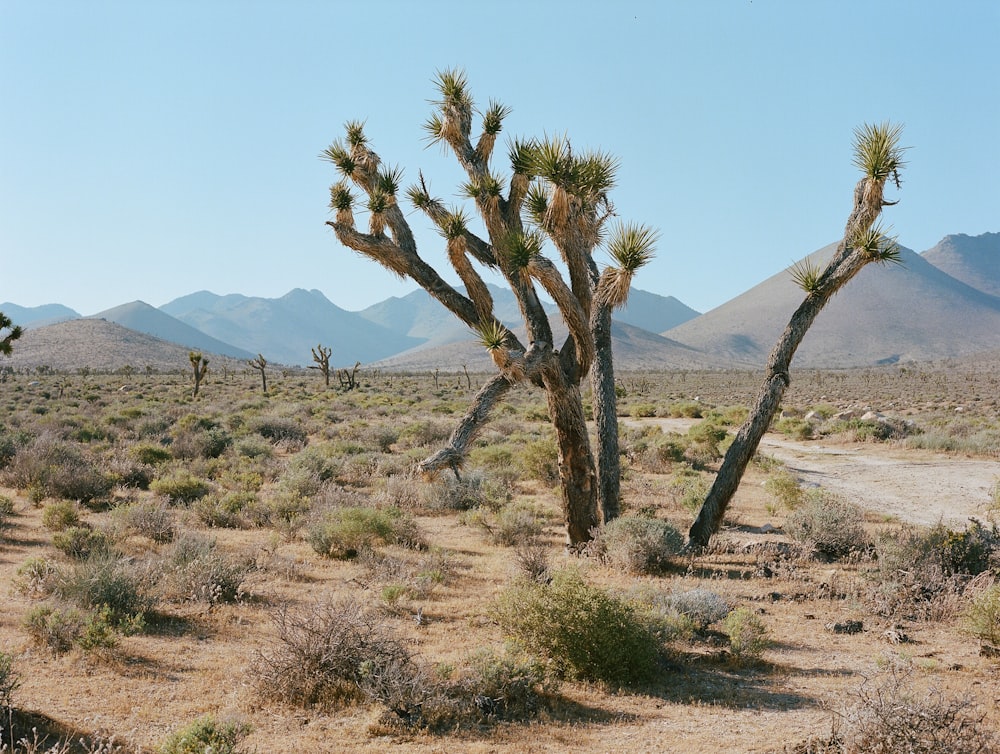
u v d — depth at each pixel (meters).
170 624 9.31
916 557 11.45
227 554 12.12
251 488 18.88
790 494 18.08
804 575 12.10
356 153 12.33
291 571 11.67
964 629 9.32
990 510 17.61
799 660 8.54
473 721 6.75
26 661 7.81
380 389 75.94
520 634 8.42
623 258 10.97
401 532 14.24
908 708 5.73
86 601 9.38
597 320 14.28
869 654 8.71
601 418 14.10
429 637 8.94
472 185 11.45
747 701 7.29
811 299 13.04
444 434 29.92
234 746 5.71
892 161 12.17
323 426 36.50
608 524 13.15
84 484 17.08
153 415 37.22
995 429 35.62
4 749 5.68
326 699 7.11
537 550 12.16
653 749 6.14
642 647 7.85
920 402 67.00
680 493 19.34
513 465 23.06
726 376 153.38
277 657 7.39
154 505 14.70
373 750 6.08
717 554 13.45
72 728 6.29
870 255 12.16
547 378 12.12
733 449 13.34
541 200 11.43
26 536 13.59
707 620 9.61
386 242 11.68
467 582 11.52
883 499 19.77
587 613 7.92
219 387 71.81
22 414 38.28
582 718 6.89
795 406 58.00
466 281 11.51
